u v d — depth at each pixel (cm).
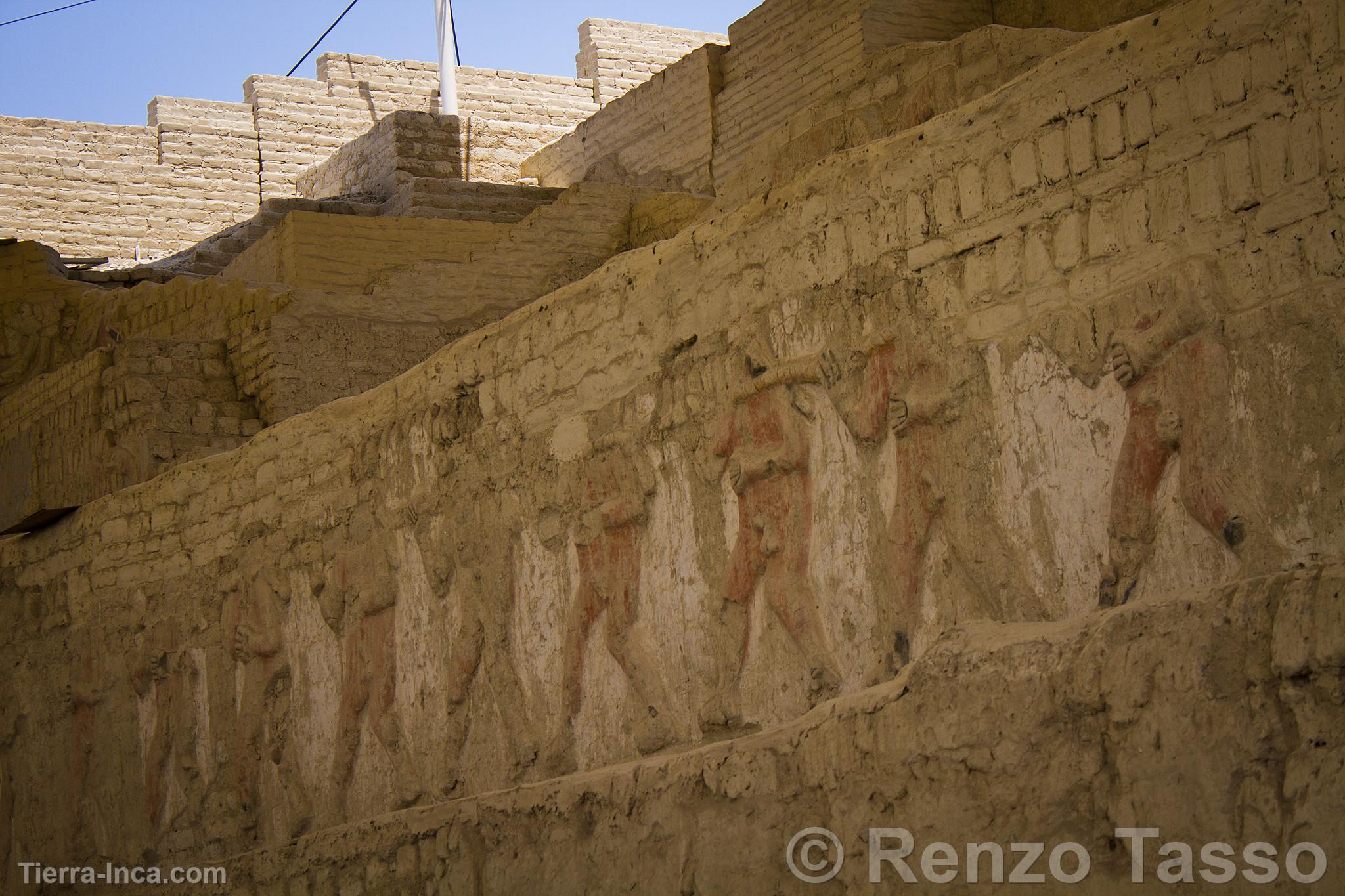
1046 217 625
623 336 829
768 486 737
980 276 649
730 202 1060
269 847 1012
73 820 1215
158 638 1148
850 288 703
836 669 696
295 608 1044
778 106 2083
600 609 824
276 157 2814
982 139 654
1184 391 568
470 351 929
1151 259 585
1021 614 620
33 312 1969
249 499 1090
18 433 1684
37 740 1262
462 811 855
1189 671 508
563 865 775
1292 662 481
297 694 1036
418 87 2920
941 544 655
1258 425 545
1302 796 473
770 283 746
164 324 1780
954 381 653
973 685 576
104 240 2694
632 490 809
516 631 880
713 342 774
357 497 1002
